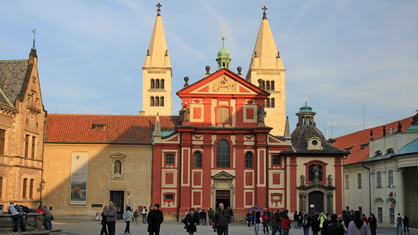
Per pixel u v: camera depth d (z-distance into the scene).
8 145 61.72
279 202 74.50
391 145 71.94
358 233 21.81
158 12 132.38
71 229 50.25
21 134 63.97
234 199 74.69
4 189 60.66
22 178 64.81
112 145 75.31
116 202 74.75
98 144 75.12
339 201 74.69
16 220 38.78
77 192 74.31
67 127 77.31
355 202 84.88
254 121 76.81
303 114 84.75
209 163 75.19
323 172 75.19
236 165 75.38
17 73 67.38
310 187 74.31
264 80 126.31
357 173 84.19
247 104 77.12
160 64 128.75
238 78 77.00
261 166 74.62
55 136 75.38
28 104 66.75
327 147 76.38
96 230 49.03
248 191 74.94
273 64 126.75
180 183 74.25
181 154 74.62
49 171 74.38
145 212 67.44
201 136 75.81
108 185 74.62
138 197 74.56
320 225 39.03
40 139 71.56
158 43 130.12
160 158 74.81
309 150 75.56
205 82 77.19
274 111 125.88
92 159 75.06
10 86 65.88
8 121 61.66
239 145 75.62
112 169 74.94
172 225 63.06
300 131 79.81
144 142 75.62
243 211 74.38
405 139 69.81
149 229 33.88
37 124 70.38
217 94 76.75
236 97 76.94
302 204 74.12
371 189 77.44
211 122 76.62
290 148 75.44
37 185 70.44
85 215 73.94
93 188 74.56
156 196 74.06
